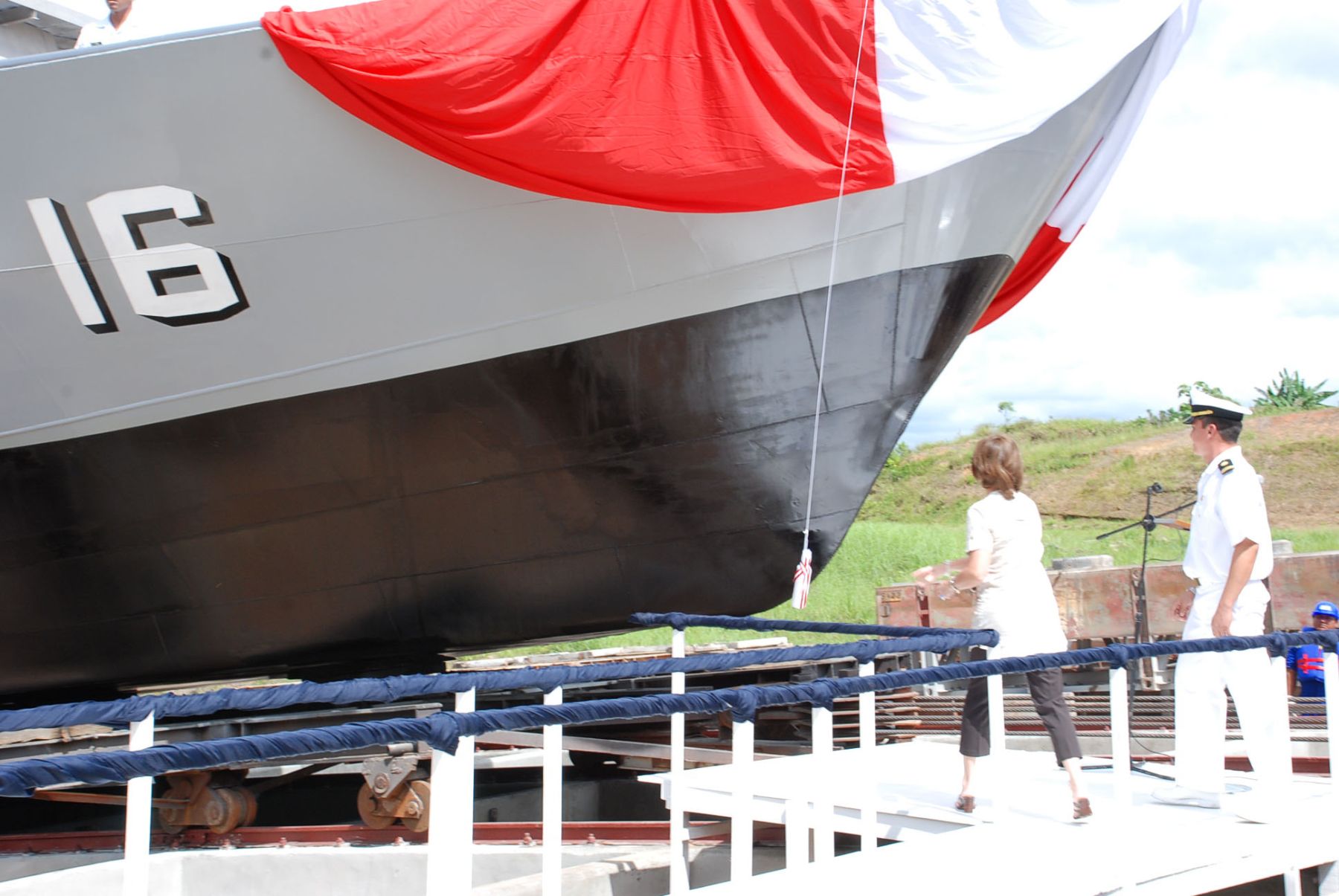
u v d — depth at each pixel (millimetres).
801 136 5363
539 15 5309
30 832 7039
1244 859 4008
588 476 6203
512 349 5945
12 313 5871
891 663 8133
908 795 4789
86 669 6711
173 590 6438
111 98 5465
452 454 6121
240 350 5941
